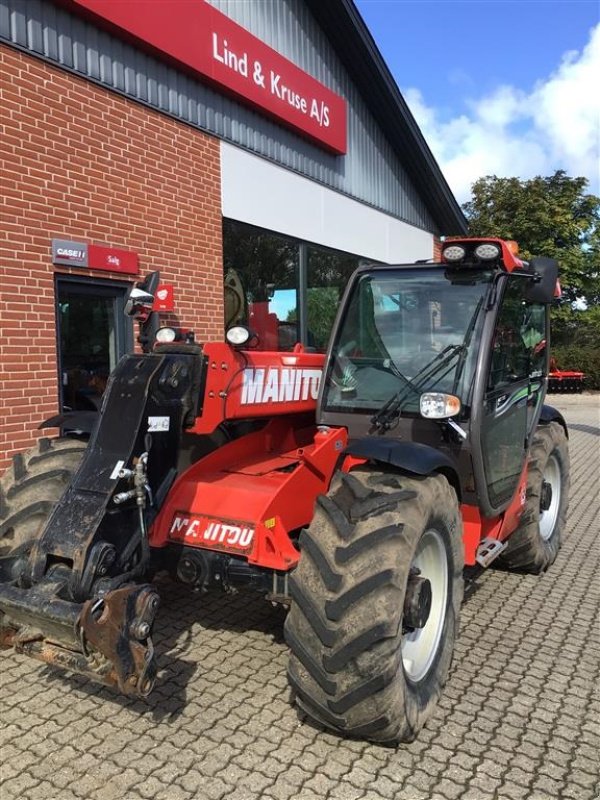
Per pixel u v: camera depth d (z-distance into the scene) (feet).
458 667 11.40
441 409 10.36
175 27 23.25
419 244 47.06
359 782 8.32
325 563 8.46
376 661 8.09
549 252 80.18
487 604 14.26
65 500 8.61
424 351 11.87
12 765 8.54
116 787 8.15
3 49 18.02
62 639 7.90
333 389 12.32
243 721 9.57
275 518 10.01
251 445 12.21
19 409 18.72
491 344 11.50
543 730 9.56
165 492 9.40
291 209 31.42
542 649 12.12
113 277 21.65
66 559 8.27
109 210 21.49
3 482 10.34
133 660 7.81
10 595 8.05
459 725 9.64
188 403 9.69
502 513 13.32
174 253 24.22
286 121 29.91
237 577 9.77
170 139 23.91
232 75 26.17
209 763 8.63
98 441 9.04
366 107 38.34
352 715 8.30
